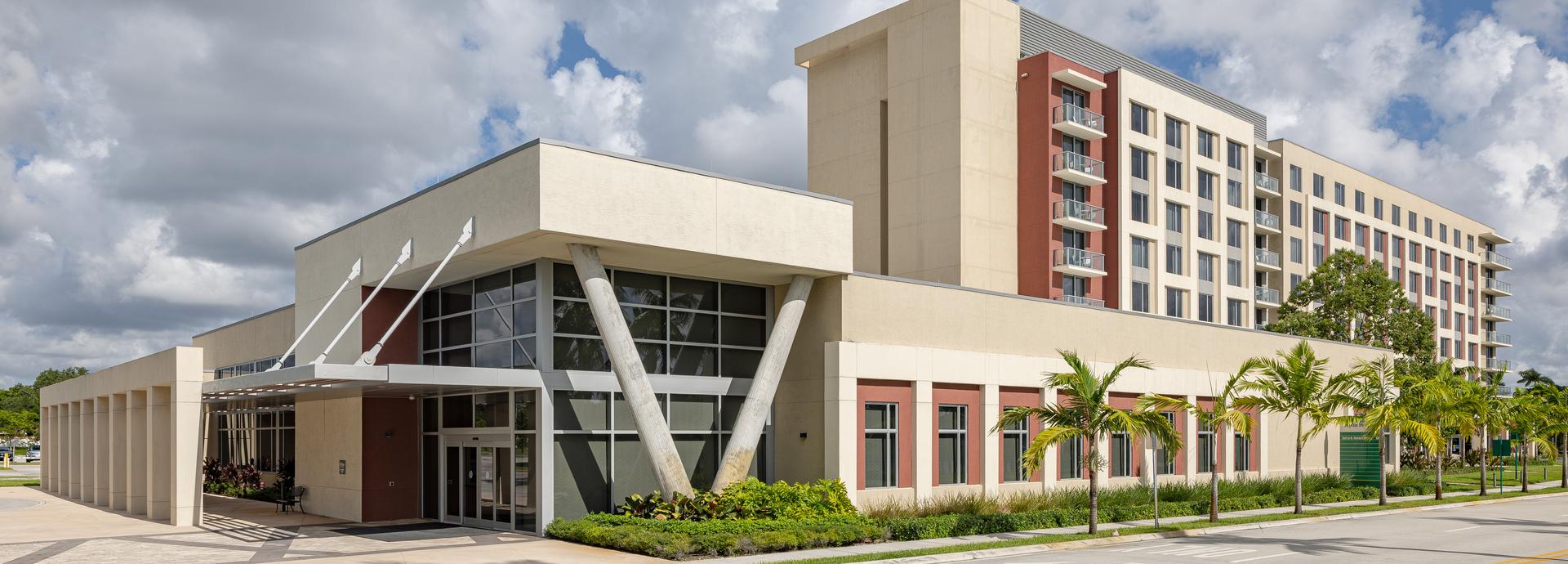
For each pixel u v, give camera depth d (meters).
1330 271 61.06
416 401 29.00
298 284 33.44
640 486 25.73
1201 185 58.59
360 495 27.84
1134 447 34.81
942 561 20.56
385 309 28.98
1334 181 77.00
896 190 49.03
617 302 25.52
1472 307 102.25
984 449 29.91
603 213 22.59
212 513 31.48
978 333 30.28
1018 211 49.34
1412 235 88.62
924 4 48.94
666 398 26.12
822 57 53.78
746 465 25.22
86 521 29.44
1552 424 47.66
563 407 24.45
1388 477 40.72
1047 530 25.81
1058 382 25.08
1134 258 52.56
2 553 21.98
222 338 47.16
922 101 48.44
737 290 28.36
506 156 23.11
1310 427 42.16
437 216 25.69
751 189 25.31
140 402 32.34
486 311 26.95
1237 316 61.41
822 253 26.58
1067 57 53.09
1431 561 20.52
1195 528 26.22
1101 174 51.94
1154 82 54.59
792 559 20.20
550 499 23.78
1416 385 37.25
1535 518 30.98
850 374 26.61
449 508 27.62
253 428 40.91
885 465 27.52
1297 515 30.05
